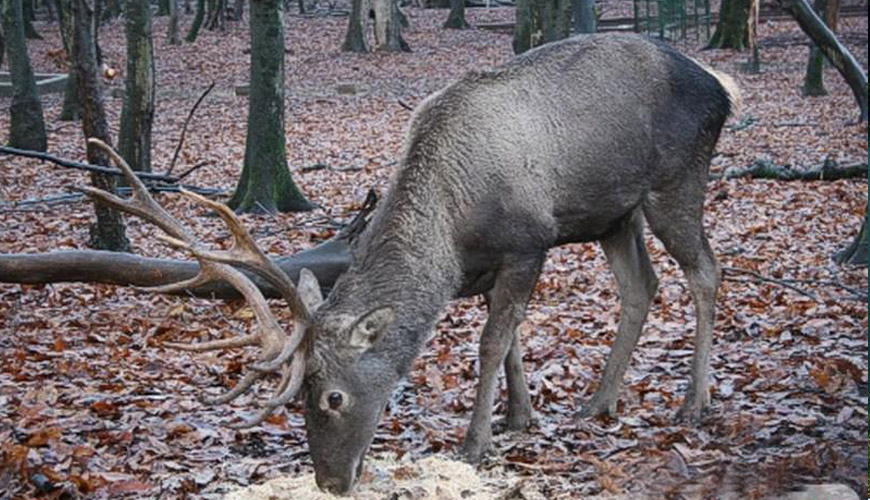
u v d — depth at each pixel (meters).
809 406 7.63
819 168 17.56
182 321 10.76
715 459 6.68
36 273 9.16
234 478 6.69
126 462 6.97
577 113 7.15
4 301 11.48
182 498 6.41
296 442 7.40
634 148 7.31
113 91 32.19
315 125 26.61
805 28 12.62
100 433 7.40
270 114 16.45
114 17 51.56
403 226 6.68
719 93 7.68
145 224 15.73
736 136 22.81
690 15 42.72
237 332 10.28
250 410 8.02
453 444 7.26
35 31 45.66
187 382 8.79
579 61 7.28
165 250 14.08
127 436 7.34
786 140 22.08
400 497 6.25
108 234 13.34
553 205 7.12
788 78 31.69
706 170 7.70
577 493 6.29
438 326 10.39
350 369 6.25
